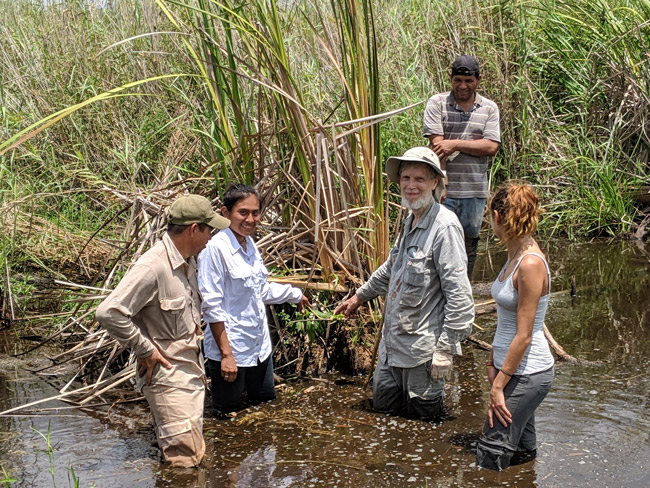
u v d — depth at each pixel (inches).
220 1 199.0
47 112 331.0
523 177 364.8
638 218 345.7
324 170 204.4
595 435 156.8
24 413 178.4
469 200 233.0
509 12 381.1
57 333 215.6
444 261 161.9
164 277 148.3
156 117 320.5
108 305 141.8
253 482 141.6
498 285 144.4
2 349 222.5
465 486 137.4
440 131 231.0
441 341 162.4
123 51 343.0
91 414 178.1
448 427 165.0
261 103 217.0
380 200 207.9
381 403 174.9
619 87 353.4
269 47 190.9
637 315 233.5
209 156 224.2
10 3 393.1
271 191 208.1
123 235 255.6
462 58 224.7
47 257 276.7
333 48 212.8
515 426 141.9
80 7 370.3
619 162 353.7
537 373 140.7
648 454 147.7
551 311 241.3
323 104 274.5
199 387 153.6
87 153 325.1
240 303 172.6
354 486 138.7
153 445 159.8
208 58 206.4
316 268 207.5
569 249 317.4
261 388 181.6
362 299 187.8
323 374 202.5
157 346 150.3
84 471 147.8
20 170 311.1
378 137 204.1
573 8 376.8
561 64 375.2
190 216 149.4
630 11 358.6
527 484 137.6
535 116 370.6
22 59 359.3
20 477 145.6
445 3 402.6
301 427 167.3
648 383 183.6
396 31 368.8
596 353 205.0
